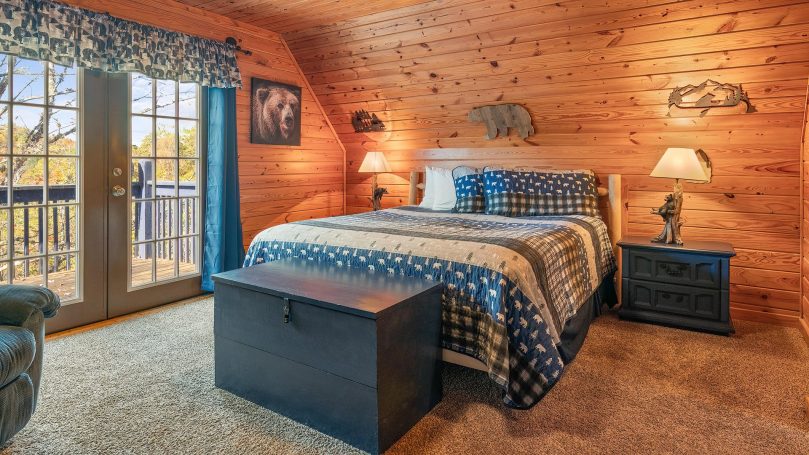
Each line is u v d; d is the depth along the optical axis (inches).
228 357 85.0
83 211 122.1
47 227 117.6
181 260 156.9
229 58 147.0
